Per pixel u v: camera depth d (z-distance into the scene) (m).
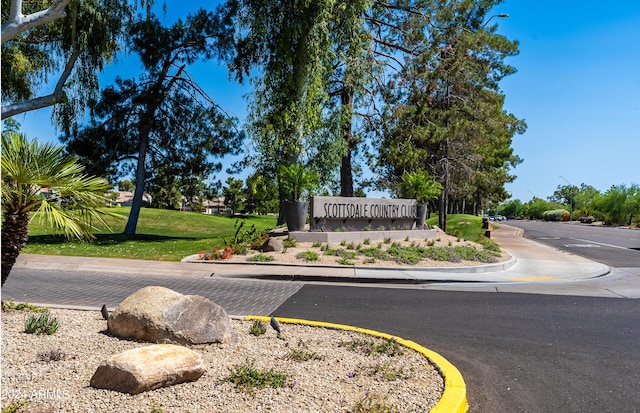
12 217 5.47
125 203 87.50
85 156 26.03
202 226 35.84
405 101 32.84
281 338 5.70
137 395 3.81
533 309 8.82
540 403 4.39
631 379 5.05
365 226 20.53
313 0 21.38
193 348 5.10
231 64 25.45
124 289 10.02
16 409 3.48
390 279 12.38
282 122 22.73
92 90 21.02
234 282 11.64
